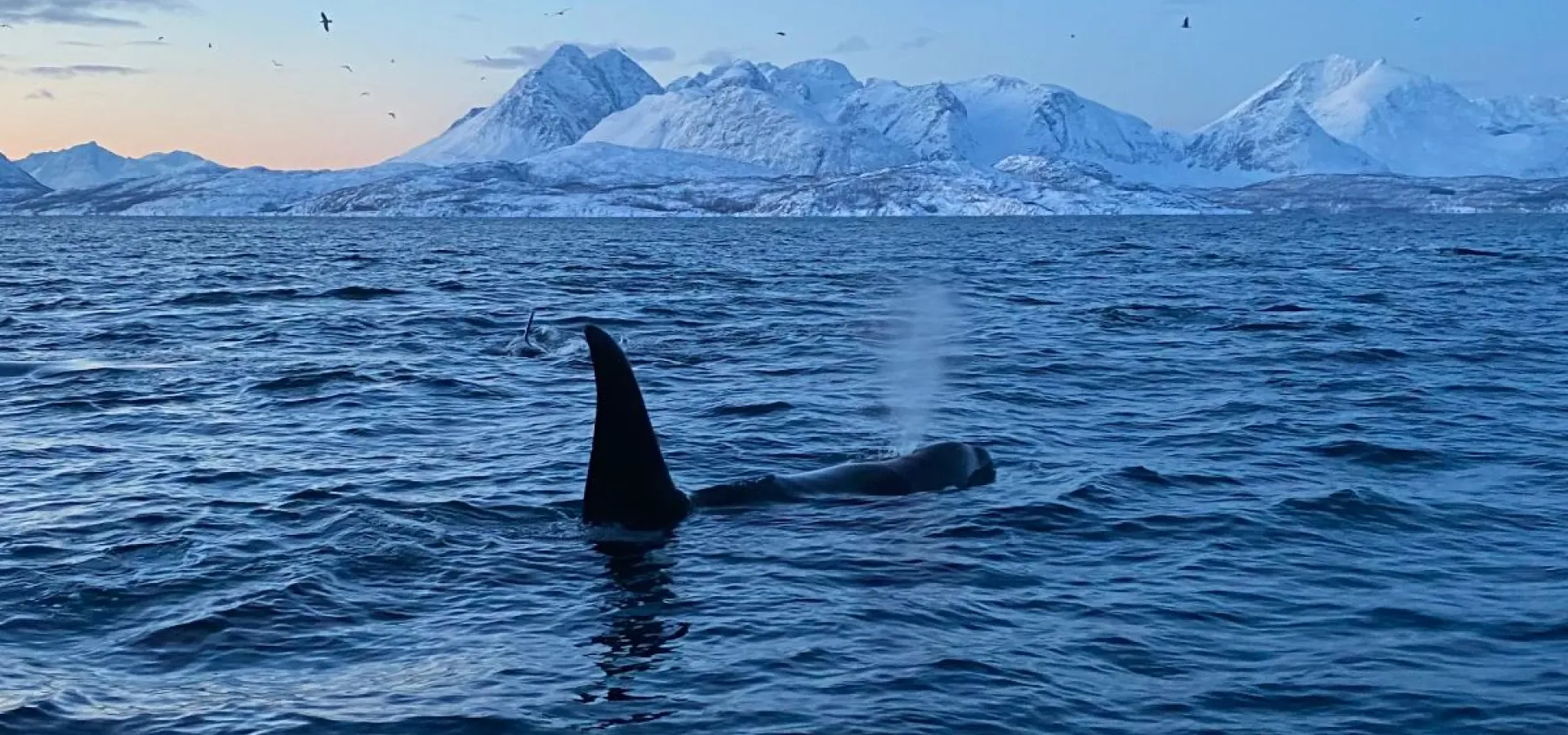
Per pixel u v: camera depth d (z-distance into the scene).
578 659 10.45
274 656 10.48
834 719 9.34
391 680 10.00
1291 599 12.01
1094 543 13.81
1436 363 28.84
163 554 13.15
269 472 17.22
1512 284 56.81
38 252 100.88
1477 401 23.50
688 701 9.64
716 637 10.92
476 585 12.23
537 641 10.83
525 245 120.38
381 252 100.00
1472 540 14.07
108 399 23.55
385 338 34.12
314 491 15.98
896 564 12.95
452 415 22.05
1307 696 9.77
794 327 37.62
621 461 14.06
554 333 33.00
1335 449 18.98
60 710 9.36
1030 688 9.88
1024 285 57.75
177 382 25.53
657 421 21.50
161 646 10.66
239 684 9.91
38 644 10.67
